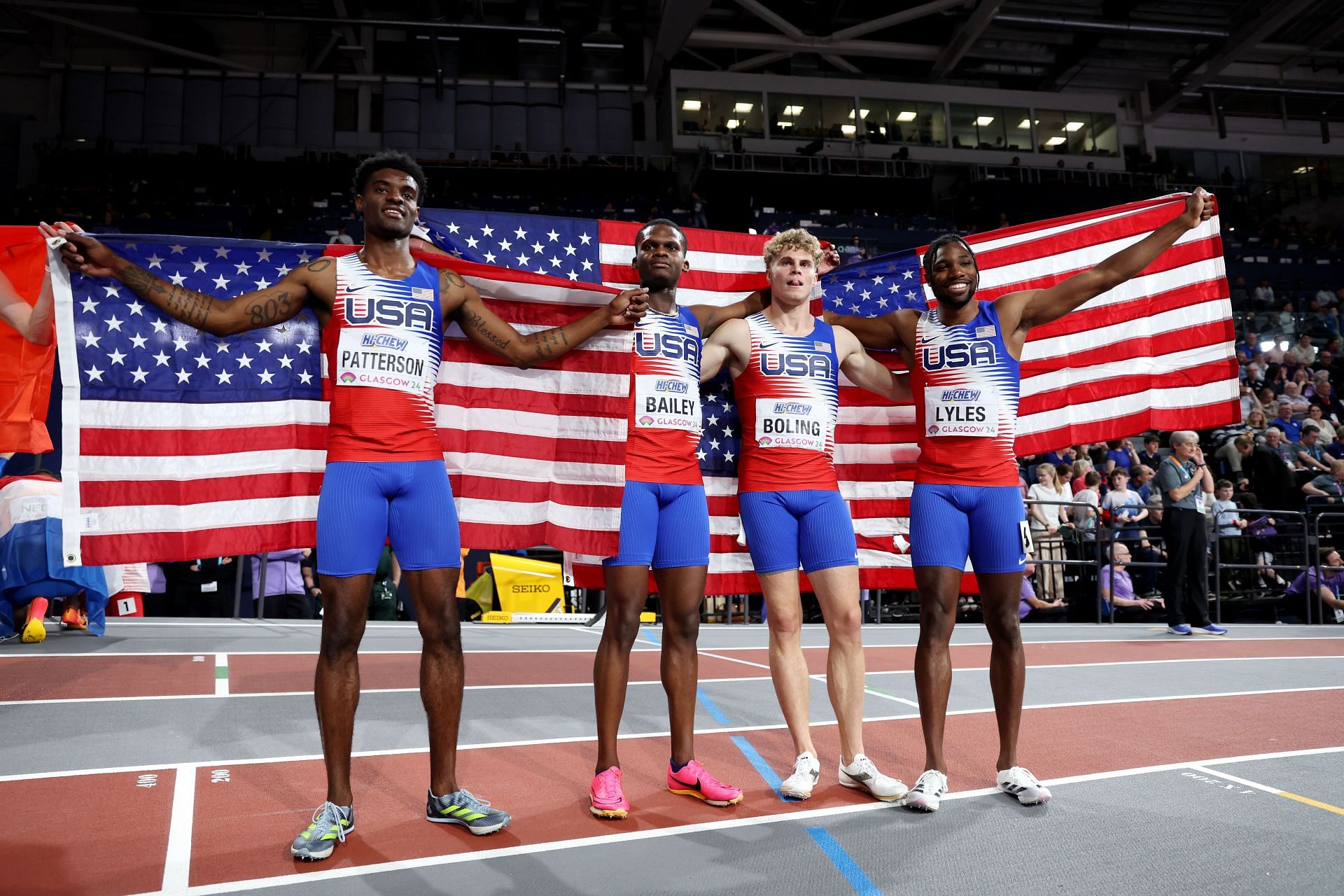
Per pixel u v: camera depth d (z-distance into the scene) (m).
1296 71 28.94
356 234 22.22
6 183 23.58
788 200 26.75
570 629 8.48
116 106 24.56
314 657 5.84
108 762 3.49
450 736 2.96
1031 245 4.76
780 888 2.46
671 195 25.11
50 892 2.37
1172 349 4.61
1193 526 8.59
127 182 22.69
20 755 3.54
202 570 8.82
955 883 2.52
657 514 3.43
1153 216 4.75
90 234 2.84
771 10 26.16
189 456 3.53
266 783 3.31
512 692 5.04
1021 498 3.53
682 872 2.58
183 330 3.56
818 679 5.64
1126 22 24.66
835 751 3.97
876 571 4.39
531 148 26.30
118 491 3.43
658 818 3.06
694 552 3.42
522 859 2.66
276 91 25.39
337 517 2.85
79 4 23.53
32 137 23.95
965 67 28.50
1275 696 5.39
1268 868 2.66
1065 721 4.63
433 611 2.95
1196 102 29.70
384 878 2.50
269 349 3.67
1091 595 10.40
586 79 27.02
